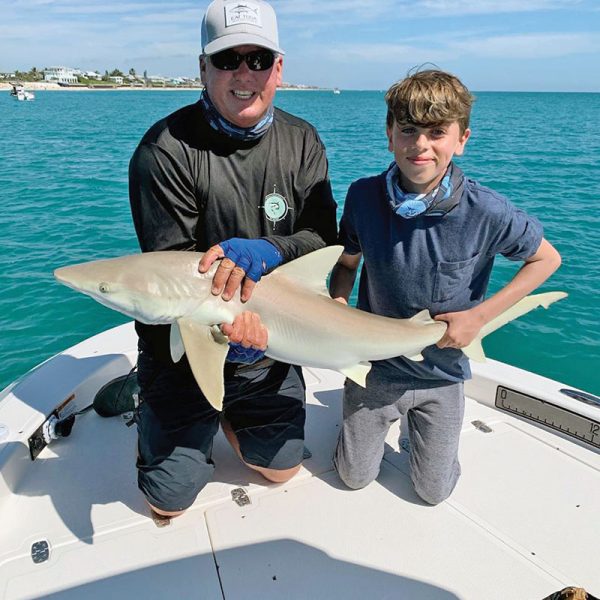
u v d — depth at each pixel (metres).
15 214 10.38
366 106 68.56
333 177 15.42
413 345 2.49
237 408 2.73
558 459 2.95
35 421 2.88
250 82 2.32
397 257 2.53
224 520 2.55
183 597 2.16
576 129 35.69
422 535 2.47
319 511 2.61
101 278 2.22
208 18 2.38
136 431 3.16
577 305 6.08
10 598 2.14
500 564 2.33
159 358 2.51
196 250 2.63
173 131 2.48
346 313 2.46
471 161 19.08
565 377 4.87
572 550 2.40
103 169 16.28
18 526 2.49
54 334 5.59
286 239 2.51
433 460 2.59
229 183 2.52
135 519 2.54
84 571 2.27
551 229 9.16
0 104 66.81
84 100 83.00
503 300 2.53
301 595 2.18
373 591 2.20
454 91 2.21
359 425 2.68
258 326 2.29
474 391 3.44
